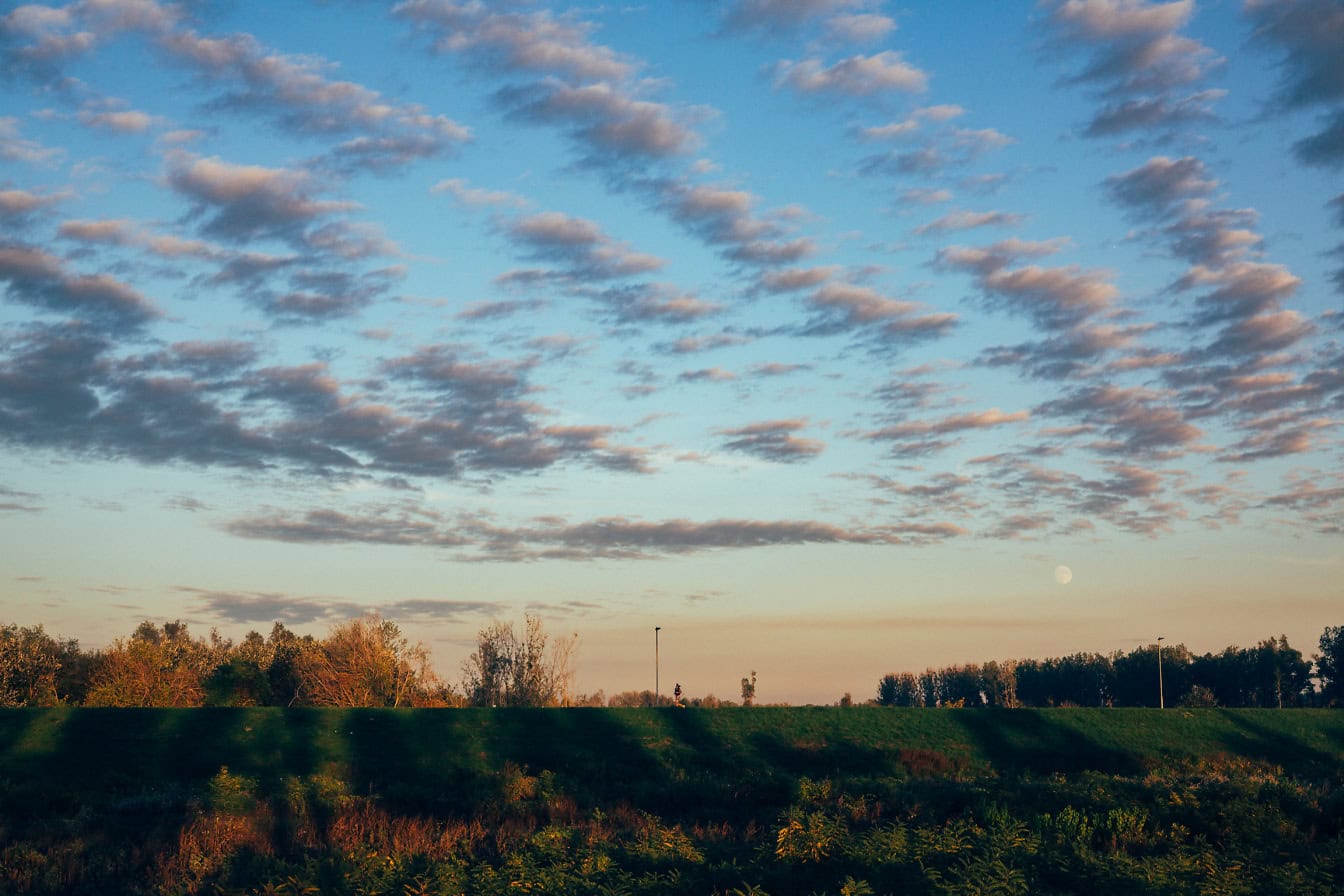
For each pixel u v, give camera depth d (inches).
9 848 979.9
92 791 1467.8
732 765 1711.4
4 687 2992.1
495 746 1763.0
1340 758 1831.9
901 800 1242.6
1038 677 5856.3
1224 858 821.9
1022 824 980.6
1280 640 5241.1
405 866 810.2
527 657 2967.5
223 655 3614.7
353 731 1808.6
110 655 2962.6
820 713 1990.7
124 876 916.6
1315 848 933.8
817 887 781.9
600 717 1931.6
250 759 1648.6
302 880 768.9
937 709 2037.4
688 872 820.6
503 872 791.7
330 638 3031.5
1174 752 1841.8
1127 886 753.0
